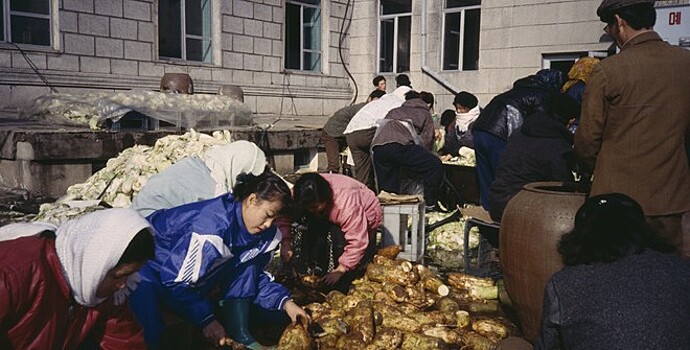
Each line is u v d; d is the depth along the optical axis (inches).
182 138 272.1
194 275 128.0
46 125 311.4
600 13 143.5
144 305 127.6
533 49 536.1
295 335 136.6
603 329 90.3
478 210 233.0
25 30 422.3
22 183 275.6
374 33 660.7
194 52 534.0
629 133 136.0
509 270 152.7
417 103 307.4
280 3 594.9
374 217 194.4
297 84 618.5
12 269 85.0
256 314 158.1
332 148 380.2
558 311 96.1
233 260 138.8
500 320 167.6
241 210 131.9
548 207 143.6
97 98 310.5
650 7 136.9
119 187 240.2
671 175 136.1
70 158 282.5
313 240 202.7
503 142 253.4
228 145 184.4
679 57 135.8
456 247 260.2
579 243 98.4
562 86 285.0
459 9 587.8
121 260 88.6
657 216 136.6
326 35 647.1
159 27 503.8
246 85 569.9
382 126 298.5
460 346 150.6
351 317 151.6
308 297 172.7
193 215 132.3
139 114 316.2
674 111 134.2
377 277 179.6
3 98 407.2
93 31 454.9
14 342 88.9
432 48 607.8
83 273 88.0
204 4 537.0
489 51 561.9
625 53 137.3
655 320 88.2
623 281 92.4
